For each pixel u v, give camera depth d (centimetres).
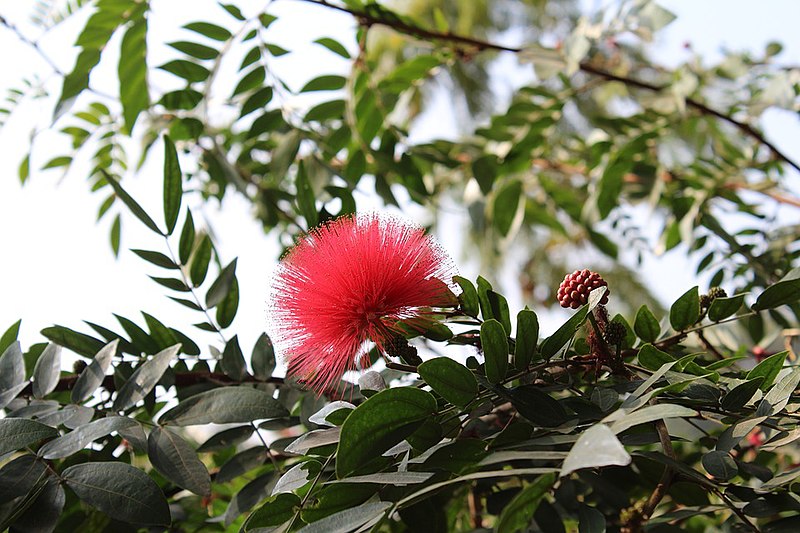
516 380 46
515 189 89
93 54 68
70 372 57
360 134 73
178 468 46
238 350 56
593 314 46
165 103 71
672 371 46
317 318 48
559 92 85
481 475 39
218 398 49
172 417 48
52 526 45
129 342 56
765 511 42
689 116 83
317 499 45
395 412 42
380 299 47
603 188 80
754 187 83
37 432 46
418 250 48
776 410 43
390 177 85
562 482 47
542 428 43
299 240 50
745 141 92
